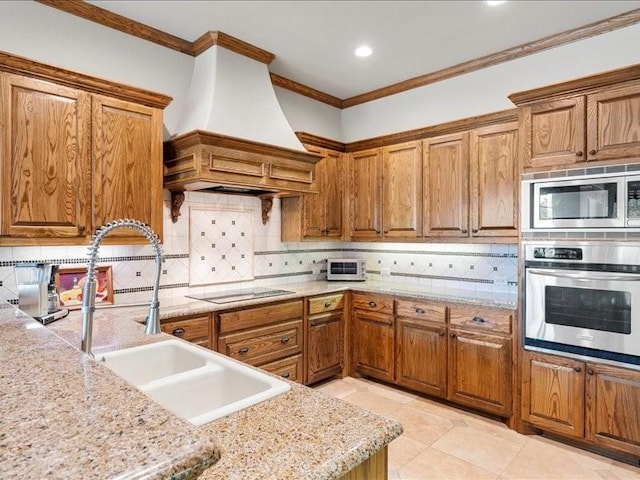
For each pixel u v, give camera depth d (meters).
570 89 2.46
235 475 0.76
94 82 2.27
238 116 2.85
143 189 2.48
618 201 2.29
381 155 3.79
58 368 0.92
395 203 3.69
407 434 2.71
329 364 3.59
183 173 2.70
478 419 2.93
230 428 0.96
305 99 3.95
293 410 1.07
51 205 2.13
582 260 2.41
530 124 2.63
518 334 2.72
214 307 2.73
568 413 2.47
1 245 1.99
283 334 3.20
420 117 3.72
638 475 2.24
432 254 3.81
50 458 0.54
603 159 2.35
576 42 2.87
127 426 0.64
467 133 3.22
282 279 3.91
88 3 2.48
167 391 1.35
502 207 3.02
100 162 2.31
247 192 3.38
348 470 0.84
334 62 3.35
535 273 2.60
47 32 2.41
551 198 2.54
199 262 3.26
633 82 2.26
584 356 2.41
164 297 3.04
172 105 2.96
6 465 0.52
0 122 1.97
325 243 4.35
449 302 3.09
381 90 3.94
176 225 3.11
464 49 3.13
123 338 1.87
